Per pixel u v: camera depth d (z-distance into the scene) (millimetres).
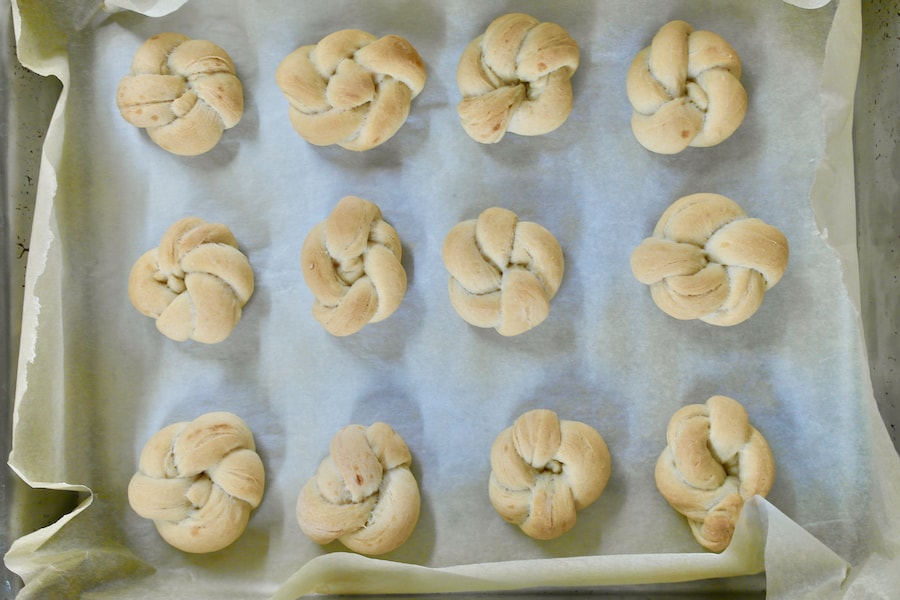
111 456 534
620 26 544
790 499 523
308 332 542
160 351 542
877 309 525
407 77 524
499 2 545
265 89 549
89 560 511
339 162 548
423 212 544
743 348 534
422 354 539
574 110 544
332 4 548
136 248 545
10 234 527
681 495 507
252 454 522
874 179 526
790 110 538
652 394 533
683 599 506
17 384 503
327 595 509
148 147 548
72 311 538
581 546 521
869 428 511
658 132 519
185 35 549
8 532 508
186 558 523
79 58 547
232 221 547
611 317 537
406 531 510
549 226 542
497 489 514
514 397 535
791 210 536
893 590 475
